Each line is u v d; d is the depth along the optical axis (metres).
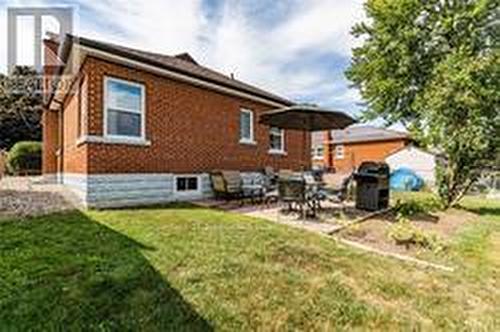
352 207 10.79
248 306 3.94
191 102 12.12
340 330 3.68
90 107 9.41
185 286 4.25
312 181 10.07
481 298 4.62
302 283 4.58
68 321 3.49
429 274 5.30
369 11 17.19
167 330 3.45
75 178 11.41
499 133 13.31
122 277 4.37
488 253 6.97
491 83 12.89
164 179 11.12
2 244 5.51
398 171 27.69
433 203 13.88
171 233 6.42
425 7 16.06
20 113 35.28
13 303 3.73
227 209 9.88
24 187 14.39
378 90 16.97
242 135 14.38
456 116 13.38
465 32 15.28
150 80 10.84
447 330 3.81
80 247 5.45
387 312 4.07
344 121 10.06
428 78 15.71
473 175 14.40
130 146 10.23
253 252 5.54
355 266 5.36
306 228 7.55
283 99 16.20
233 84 13.65
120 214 8.13
